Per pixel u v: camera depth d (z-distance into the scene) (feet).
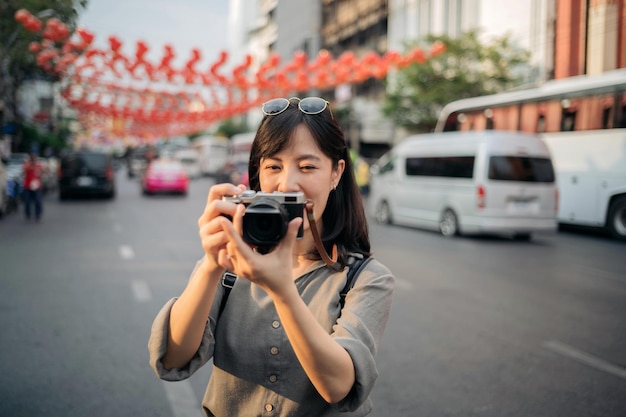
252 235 3.08
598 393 10.88
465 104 46.34
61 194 58.80
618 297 18.85
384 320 4.13
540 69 48.65
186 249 28.07
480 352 13.17
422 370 12.03
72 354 12.71
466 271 23.27
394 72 71.56
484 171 32.71
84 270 22.41
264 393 4.10
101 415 9.81
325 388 3.47
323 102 4.22
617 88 34.63
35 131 90.89
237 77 50.03
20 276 21.18
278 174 4.19
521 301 18.17
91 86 62.08
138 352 12.88
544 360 12.67
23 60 48.06
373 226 40.29
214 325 4.25
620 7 36.91
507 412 10.04
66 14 45.91
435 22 72.64
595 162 36.27
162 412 10.01
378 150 94.02
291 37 126.93
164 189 65.77
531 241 33.71
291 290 3.17
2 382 11.11
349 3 102.58
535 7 50.34
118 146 257.96
